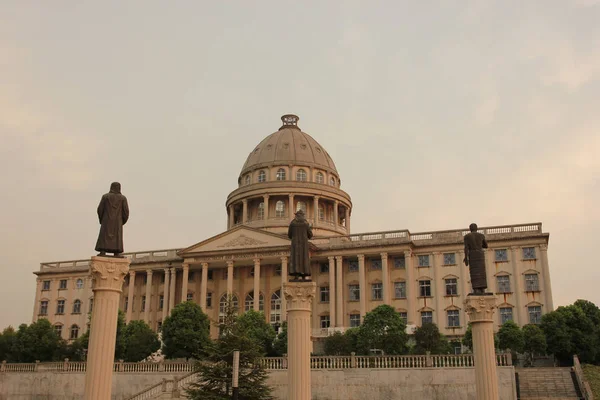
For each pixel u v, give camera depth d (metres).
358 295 82.75
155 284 94.31
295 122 117.75
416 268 80.69
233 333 39.03
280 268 87.81
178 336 65.50
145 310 91.88
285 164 105.31
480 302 25.05
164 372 48.41
